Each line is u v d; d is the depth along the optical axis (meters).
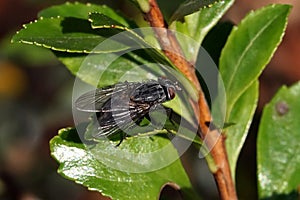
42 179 0.27
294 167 0.19
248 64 0.18
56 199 0.27
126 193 0.18
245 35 0.18
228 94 0.18
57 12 0.19
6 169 0.27
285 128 0.19
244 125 0.19
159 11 0.18
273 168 0.19
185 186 0.18
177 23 0.18
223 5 0.18
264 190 0.19
